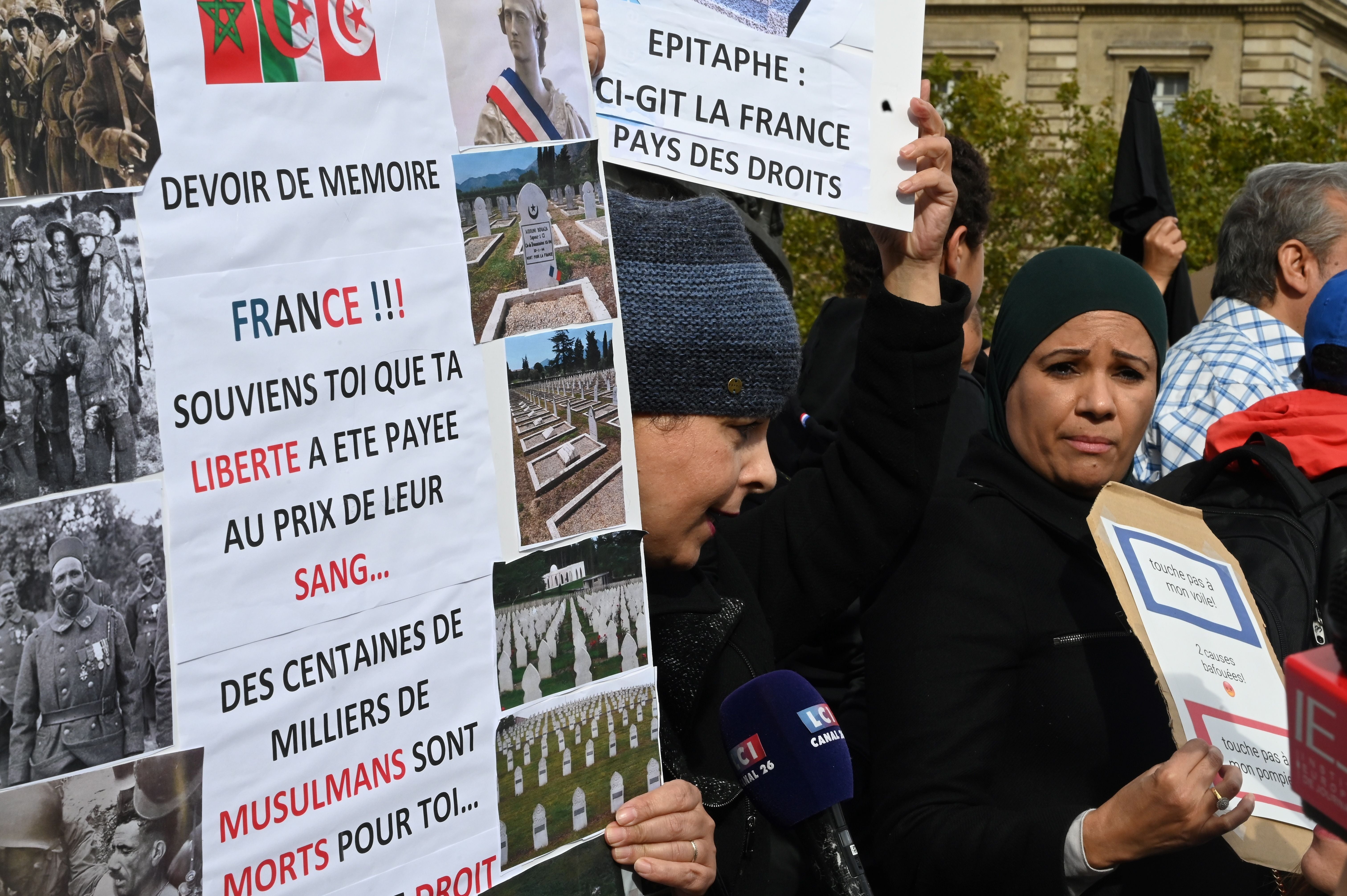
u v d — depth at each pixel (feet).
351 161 3.39
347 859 3.37
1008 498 6.16
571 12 4.06
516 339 3.83
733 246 4.81
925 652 5.76
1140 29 79.20
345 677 3.37
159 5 2.99
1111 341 6.02
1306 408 6.97
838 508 6.04
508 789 3.81
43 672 2.79
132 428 2.94
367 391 3.43
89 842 2.87
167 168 3.00
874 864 5.87
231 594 3.12
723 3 5.12
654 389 4.53
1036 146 79.05
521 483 3.84
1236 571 5.52
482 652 3.73
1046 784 5.69
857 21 5.44
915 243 5.99
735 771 4.90
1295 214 9.24
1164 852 4.76
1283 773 4.90
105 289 2.89
